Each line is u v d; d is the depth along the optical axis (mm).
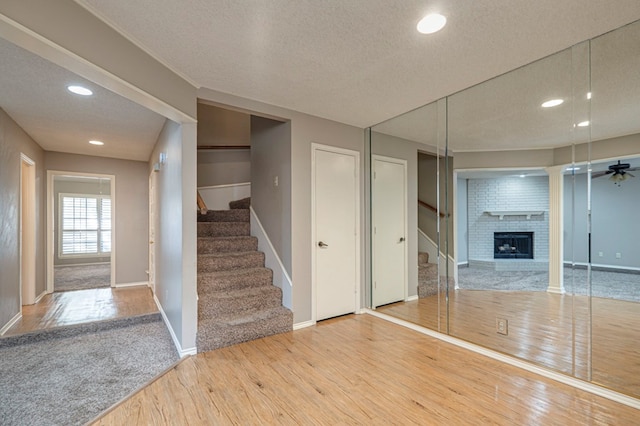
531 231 2590
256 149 4039
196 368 2492
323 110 3391
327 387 2221
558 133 2391
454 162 3100
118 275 5402
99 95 2762
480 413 1914
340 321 3635
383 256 3834
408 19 1841
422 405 2004
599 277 2225
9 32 1447
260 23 1877
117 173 5414
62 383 2363
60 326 3340
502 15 1803
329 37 2027
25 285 4223
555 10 1756
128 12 1776
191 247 2746
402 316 3580
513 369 2482
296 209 3400
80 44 1706
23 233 4215
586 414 1889
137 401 2062
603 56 2100
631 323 2078
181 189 2719
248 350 2822
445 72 2527
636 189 2068
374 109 3363
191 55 2248
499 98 2719
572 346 2326
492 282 2812
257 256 3820
